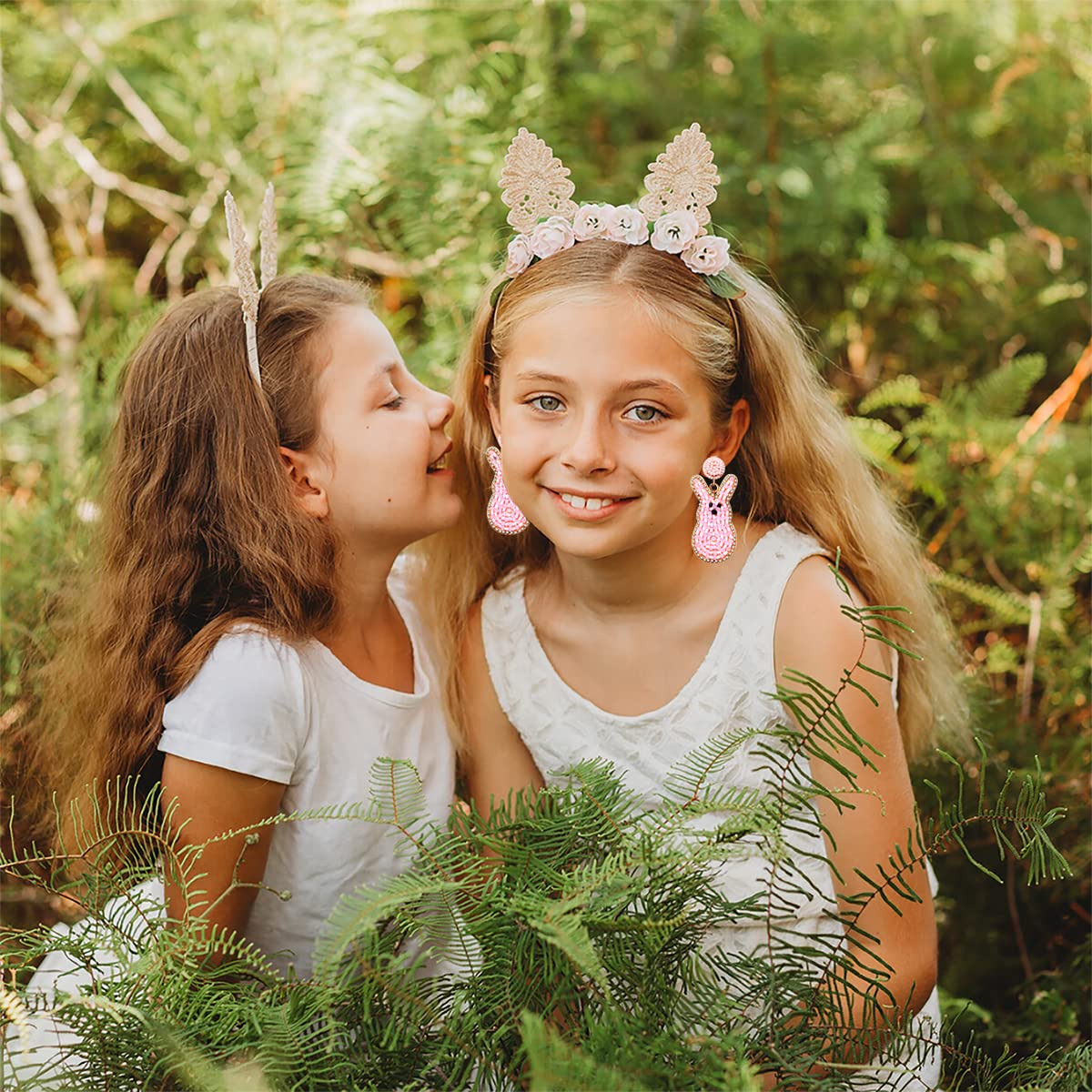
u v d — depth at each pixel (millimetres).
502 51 2674
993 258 2842
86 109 3078
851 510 1638
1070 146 3133
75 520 2129
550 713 1586
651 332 1339
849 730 1062
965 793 2020
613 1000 957
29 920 1950
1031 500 2381
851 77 3066
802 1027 1015
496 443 1637
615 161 2787
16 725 2006
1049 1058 1089
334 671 1489
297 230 2418
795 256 2824
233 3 2746
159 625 1482
